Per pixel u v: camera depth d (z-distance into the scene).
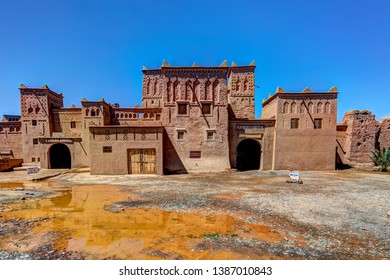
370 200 11.09
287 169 25.25
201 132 23.98
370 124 29.22
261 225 7.60
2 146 34.22
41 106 31.47
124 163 21.69
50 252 5.55
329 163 25.17
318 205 10.13
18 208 9.56
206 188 14.43
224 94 24.20
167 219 8.17
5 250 5.66
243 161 33.00
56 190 13.75
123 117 32.50
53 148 31.30
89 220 8.02
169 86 24.06
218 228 7.30
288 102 25.34
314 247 5.96
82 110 29.34
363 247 5.98
